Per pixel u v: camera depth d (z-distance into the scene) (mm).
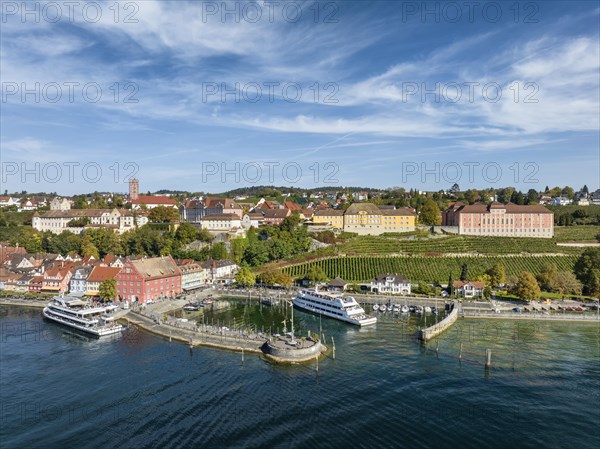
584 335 149375
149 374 118750
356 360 127000
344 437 88062
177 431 90688
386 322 167250
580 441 86250
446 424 92375
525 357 128125
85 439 88688
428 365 122750
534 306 184000
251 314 182625
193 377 116500
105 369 122500
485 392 106062
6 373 120500
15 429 92562
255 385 111250
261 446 85125
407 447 84750
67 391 109375
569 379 112938
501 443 85875
